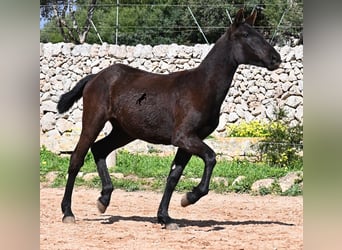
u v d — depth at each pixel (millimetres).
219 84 10953
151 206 14062
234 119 23062
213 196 15609
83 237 10305
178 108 10922
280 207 13992
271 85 23125
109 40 35750
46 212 12883
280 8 31391
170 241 10047
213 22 33594
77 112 23188
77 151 11680
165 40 34750
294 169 18469
